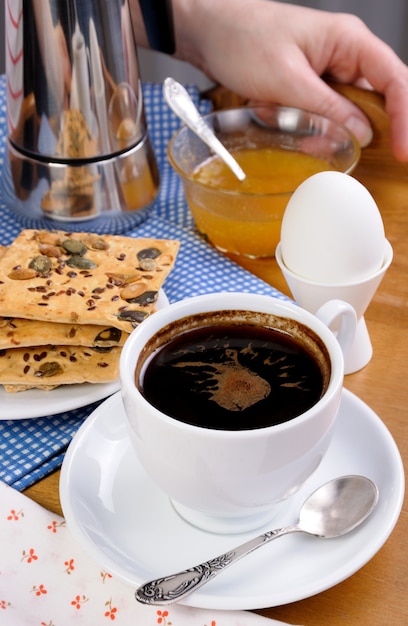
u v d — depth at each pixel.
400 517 0.47
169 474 0.43
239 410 0.43
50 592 0.44
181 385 0.44
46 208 0.64
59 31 0.59
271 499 0.44
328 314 0.46
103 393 0.51
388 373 0.54
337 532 0.44
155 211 0.69
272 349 0.45
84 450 0.48
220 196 0.61
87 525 0.44
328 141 0.67
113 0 0.60
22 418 0.50
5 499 0.47
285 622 0.43
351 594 0.44
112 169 0.63
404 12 1.14
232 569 0.43
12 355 0.52
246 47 0.75
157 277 0.55
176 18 0.80
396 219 0.65
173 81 0.66
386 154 0.71
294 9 0.75
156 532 0.45
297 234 0.51
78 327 0.53
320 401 0.42
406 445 0.50
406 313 0.58
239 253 0.64
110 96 0.61
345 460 0.47
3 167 0.67
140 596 0.42
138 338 0.45
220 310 0.46
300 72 0.73
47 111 0.61
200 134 0.66
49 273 0.54
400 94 0.71
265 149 0.69
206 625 0.43
